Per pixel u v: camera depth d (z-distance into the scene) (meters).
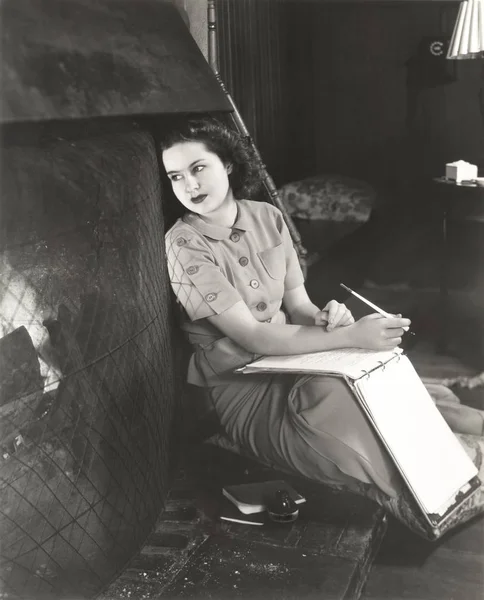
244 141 2.05
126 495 1.67
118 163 1.62
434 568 1.85
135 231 1.68
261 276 2.08
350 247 3.79
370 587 1.77
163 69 1.82
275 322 2.12
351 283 3.77
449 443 1.91
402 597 1.73
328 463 1.83
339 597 1.57
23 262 1.32
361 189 3.99
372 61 4.34
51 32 1.45
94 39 1.59
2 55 1.29
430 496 1.79
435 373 2.94
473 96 4.29
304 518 1.89
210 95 1.98
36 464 1.38
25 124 1.38
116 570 1.65
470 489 1.93
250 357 2.06
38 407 1.38
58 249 1.40
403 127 4.41
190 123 1.93
